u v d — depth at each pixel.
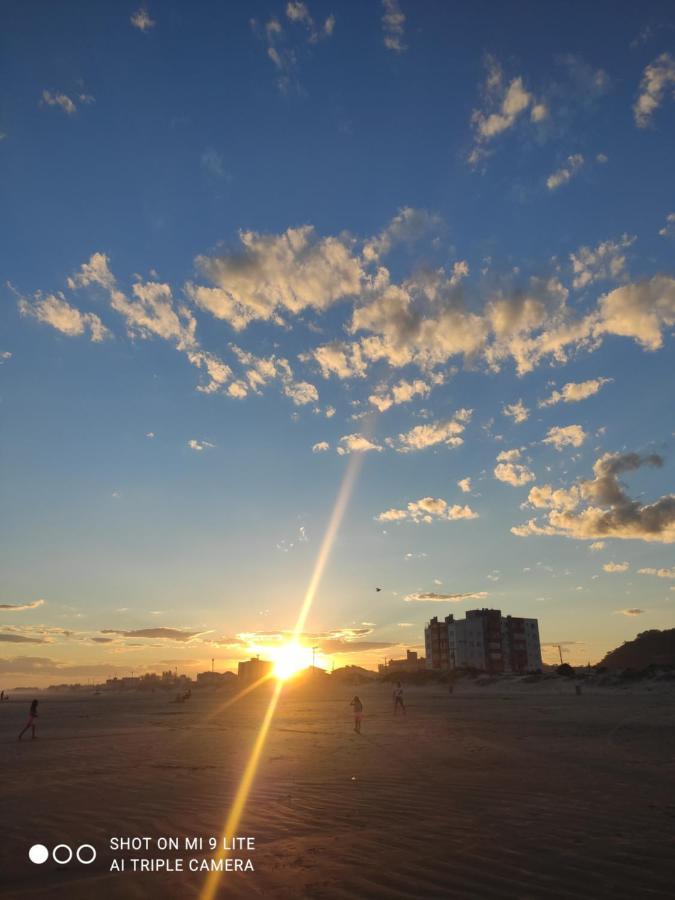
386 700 66.38
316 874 5.75
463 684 96.44
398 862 6.06
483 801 8.99
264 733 23.22
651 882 5.32
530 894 5.09
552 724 24.78
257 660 164.25
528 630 148.38
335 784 10.78
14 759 15.52
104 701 92.38
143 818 8.24
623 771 11.84
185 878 5.73
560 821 7.61
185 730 25.47
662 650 140.88
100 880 5.71
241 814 8.42
